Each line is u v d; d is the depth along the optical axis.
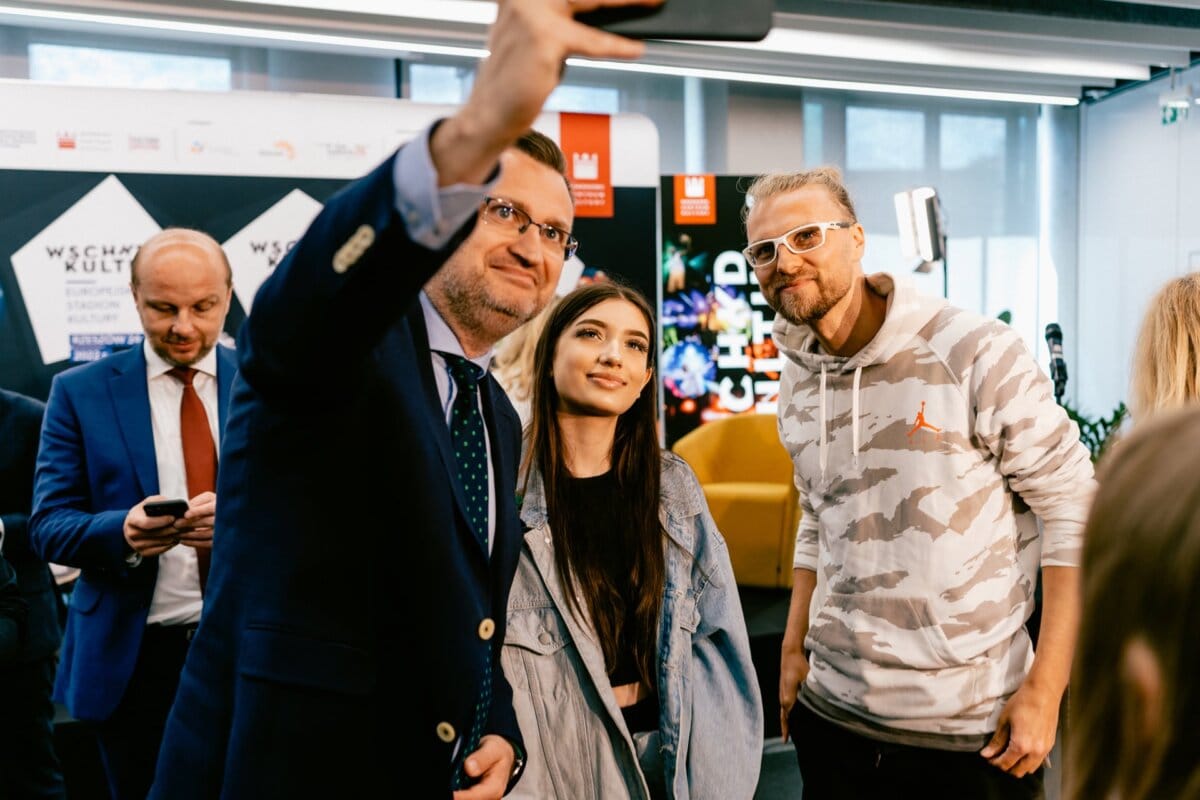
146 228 3.51
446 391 1.09
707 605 1.61
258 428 0.92
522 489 1.57
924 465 1.75
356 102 3.71
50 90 3.40
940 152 7.35
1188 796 0.39
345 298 0.73
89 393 2.16
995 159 7.52
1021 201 7.60
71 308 3.45
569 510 1.54
